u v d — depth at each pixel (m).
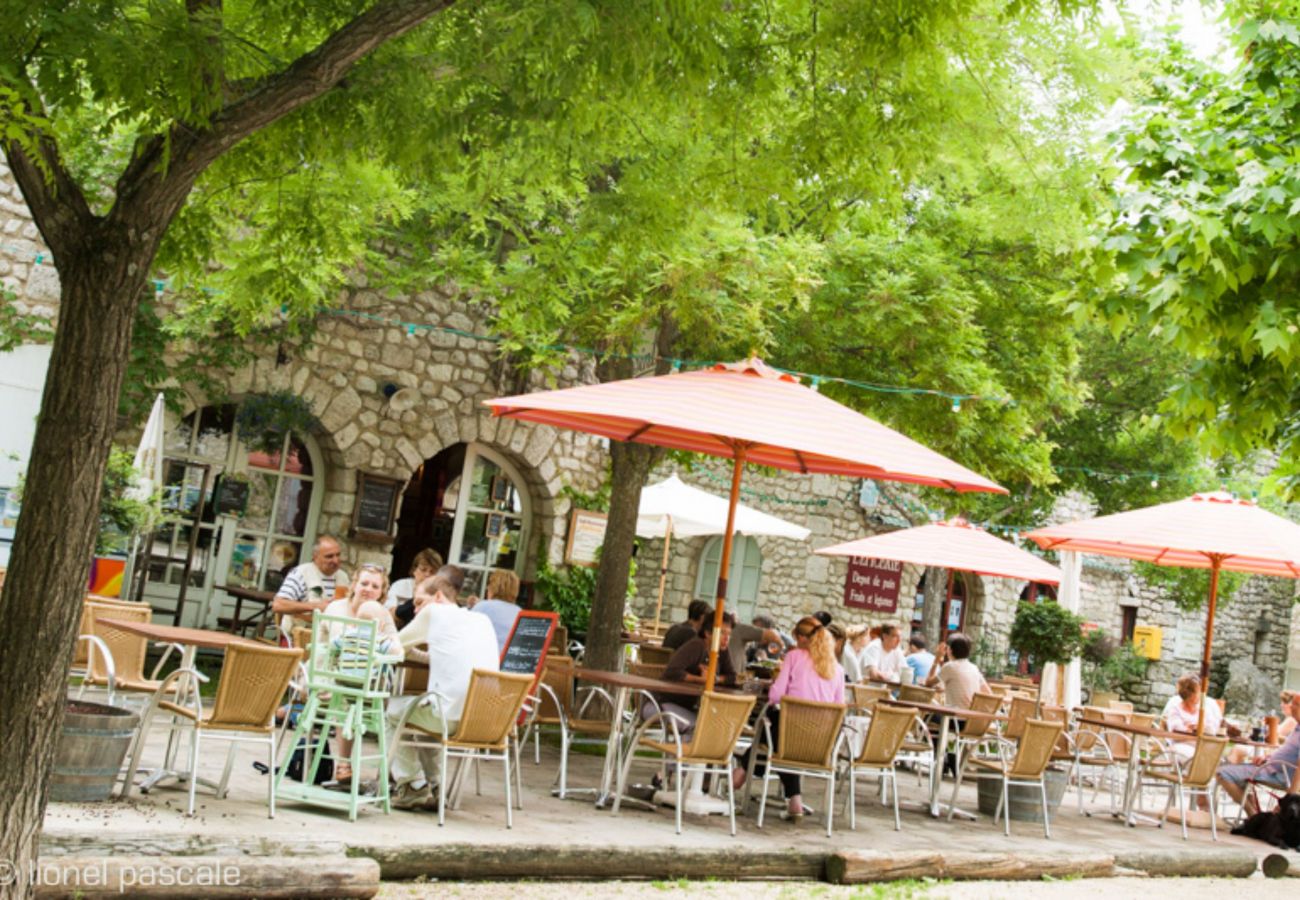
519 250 11.01
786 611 20.05
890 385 11.62
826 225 7.62
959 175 9.48
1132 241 5.79
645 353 12.78
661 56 5.09
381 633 6.89
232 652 5.75
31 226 11.65
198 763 7.09
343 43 4.18
